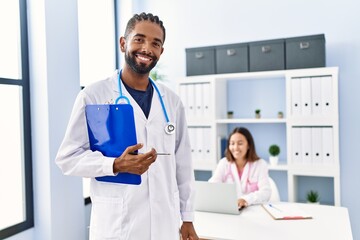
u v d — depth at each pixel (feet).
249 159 8.67
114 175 3.68
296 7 10.14
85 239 8.37
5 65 7.36
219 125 10.32
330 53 9.81
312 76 9.00
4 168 7.48
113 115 3.75
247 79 10.76
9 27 7.36
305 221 6.34
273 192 8.55
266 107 10.59
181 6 11.47
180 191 4.81
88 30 10.52
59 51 7.59
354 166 9.63
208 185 6.97
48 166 7.36
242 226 6.12
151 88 4.61
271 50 9.43
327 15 9.81
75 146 3.91
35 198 7.50
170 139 4.45
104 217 4.05
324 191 10.06
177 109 4.84
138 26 4.05
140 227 4.06
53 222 7.46
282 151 10.50
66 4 7.79
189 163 4.90
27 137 7.38
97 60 10.97
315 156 8.99
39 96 7.36
